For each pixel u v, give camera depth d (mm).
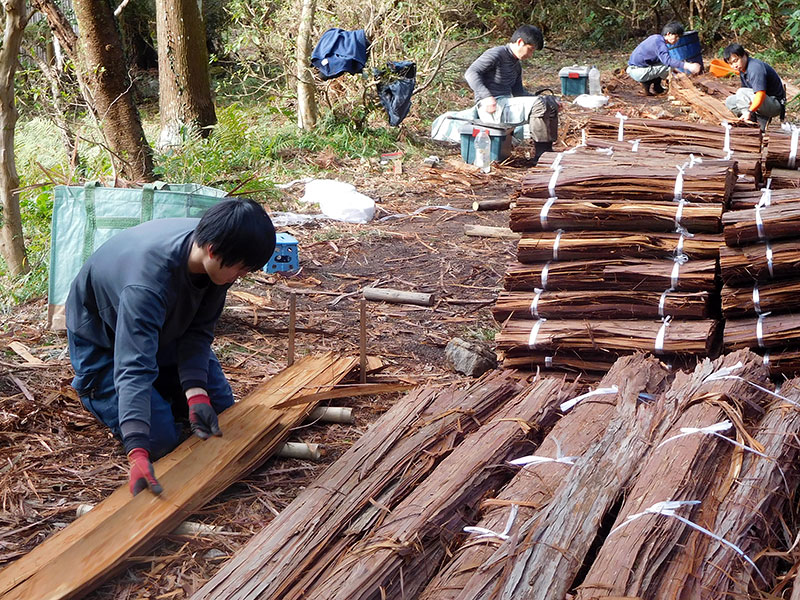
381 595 2514
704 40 16688
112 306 3320
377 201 8250
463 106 12305
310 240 6953
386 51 10859
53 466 3533
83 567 2732
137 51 15195
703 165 4527
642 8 17750
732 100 9719
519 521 2719
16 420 3824
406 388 4105
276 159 9312
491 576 2441
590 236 4355
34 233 6883
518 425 3361
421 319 5434
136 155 7555
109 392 3586
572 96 13219
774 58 14930
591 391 3641
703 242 4172
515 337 4324
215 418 3502
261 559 2701
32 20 11469
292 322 4344
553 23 18344
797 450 3111
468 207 8125
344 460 3236
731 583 2461
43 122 10094
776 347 4012
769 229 3967
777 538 2859
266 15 11320
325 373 4227
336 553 2752
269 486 3473
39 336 4863
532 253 4426
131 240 3285
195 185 5250
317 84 10133
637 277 4199
